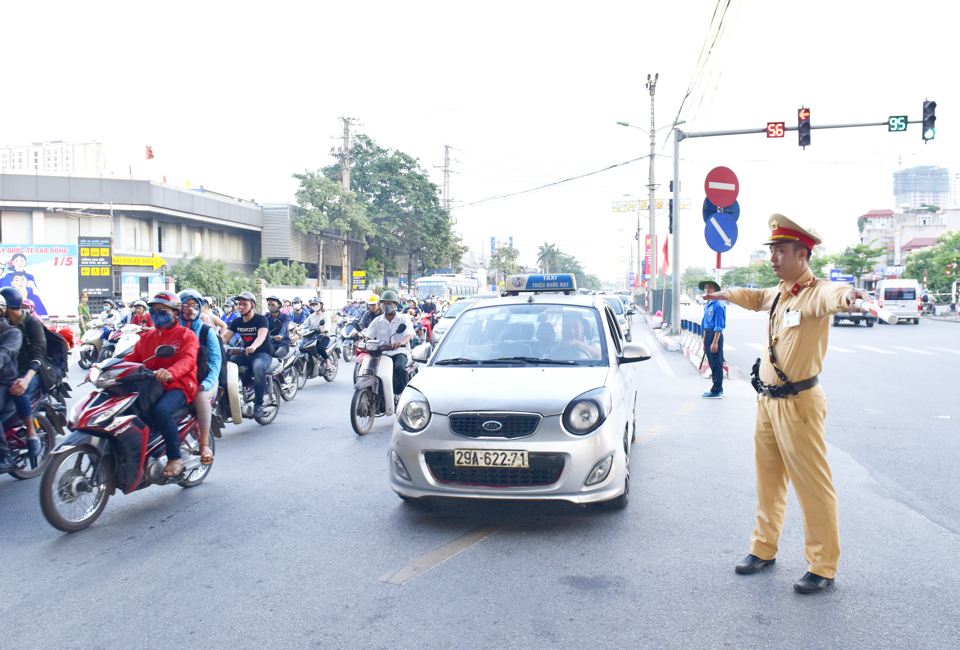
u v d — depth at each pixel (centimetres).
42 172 3262
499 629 311
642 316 4247
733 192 1104
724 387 1134
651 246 3641
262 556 405
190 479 556
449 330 588
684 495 514
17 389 566
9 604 348
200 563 397
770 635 302
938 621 313
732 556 394
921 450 661
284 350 1023
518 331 563
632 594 345
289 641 304
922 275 5450
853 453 649
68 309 2353
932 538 421
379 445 718
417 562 391
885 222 8362
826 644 294
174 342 526
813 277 347
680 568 377
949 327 2980
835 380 1179
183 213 3603
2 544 435
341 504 507
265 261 4128
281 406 989
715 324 999
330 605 338
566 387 452
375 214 4969
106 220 3369
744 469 593
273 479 582
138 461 488
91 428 463
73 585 370
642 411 900
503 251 9519
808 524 349
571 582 361
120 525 468
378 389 786
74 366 1543
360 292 3803
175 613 334
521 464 420
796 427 346
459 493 430
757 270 8056
